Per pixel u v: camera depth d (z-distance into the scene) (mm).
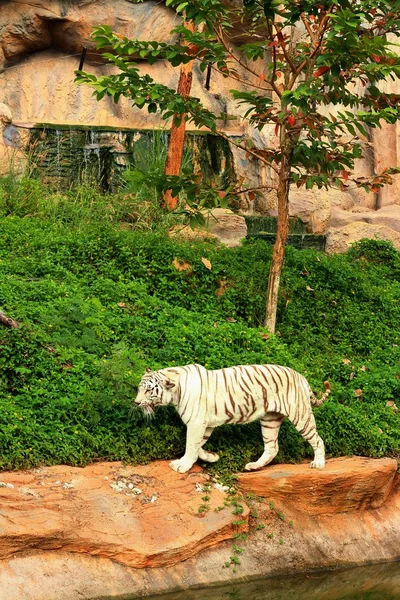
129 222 16547
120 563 8234
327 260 16234
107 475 8984
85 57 21656
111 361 10227
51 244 13992
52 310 11438
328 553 9453
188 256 14102
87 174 18969
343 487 9812
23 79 20969
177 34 22062
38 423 9305
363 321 14648
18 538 7820
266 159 13250
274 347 12180
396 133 22016
